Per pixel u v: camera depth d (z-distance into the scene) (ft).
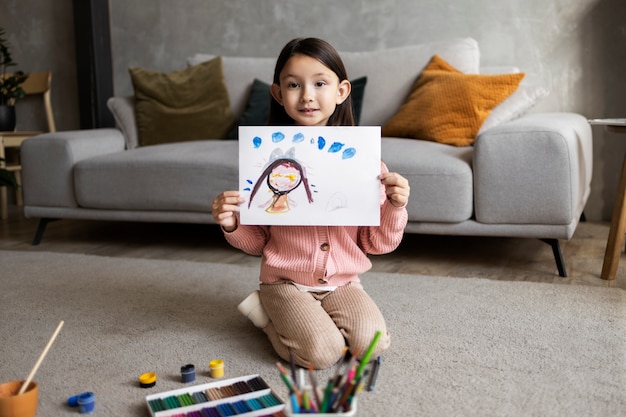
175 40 12.76
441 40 11.15
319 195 5.31
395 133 9.75
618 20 10.30
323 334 5.00
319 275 5.44
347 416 3.39
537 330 5.81
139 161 9.24
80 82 13.32
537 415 4.28
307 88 5.31
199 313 6.52
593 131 10.72
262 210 5.35
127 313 6.54
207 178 8.91
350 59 10.54
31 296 7.16
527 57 10.79
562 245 9.23
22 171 9.91
